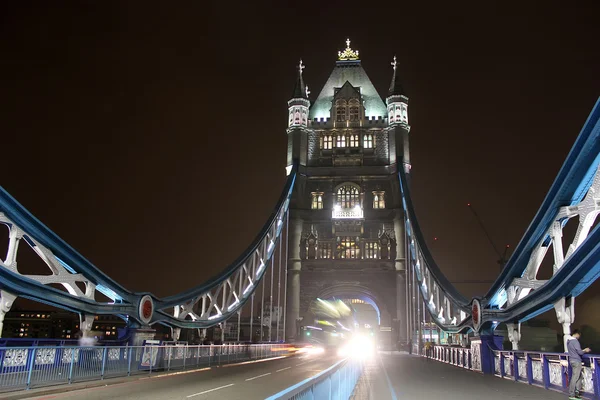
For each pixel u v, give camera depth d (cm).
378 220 7706
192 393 1688
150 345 2592
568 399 1520
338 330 7912
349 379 1540
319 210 7850
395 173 7875
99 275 2562
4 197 1944
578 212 1734
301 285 7456
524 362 2122
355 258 7488
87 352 1997
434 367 3231
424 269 6216
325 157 8231
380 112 8600
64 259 2355
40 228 2167
